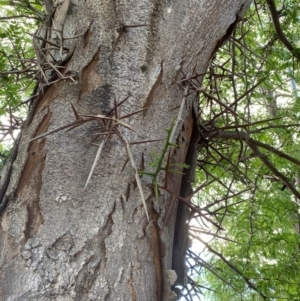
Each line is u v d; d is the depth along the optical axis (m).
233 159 3.23
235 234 3.33
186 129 1.61
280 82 3.18
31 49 2.08
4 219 1.21
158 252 1.28
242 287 2.85
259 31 3.66
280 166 3.31
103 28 1.53
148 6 1.60
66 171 1.26
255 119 3.43
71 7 1.67
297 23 3.29
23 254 1.12
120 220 1.23
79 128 1.32
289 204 3.27
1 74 1.67
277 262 3.14
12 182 1.28
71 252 1.13
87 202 1.22
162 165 1.40
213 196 3.27
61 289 1.07
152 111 1.44
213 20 1.75
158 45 1.55
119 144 1.33
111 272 1.14
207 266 2.16
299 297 2.96
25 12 2.50
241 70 3.01
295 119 2.85
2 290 1.07
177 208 1.55
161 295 1.25
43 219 1.19
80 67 1.46
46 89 1.47
